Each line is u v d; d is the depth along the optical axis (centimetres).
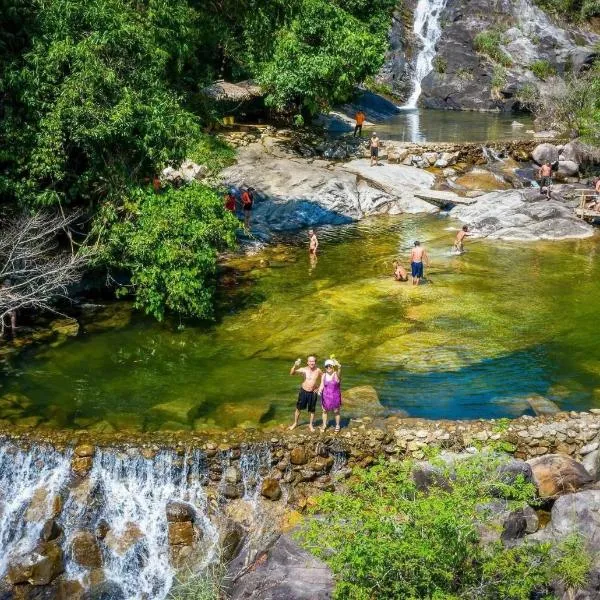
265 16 2916
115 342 1836
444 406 1545
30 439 1416
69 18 1845
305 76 3241
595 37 5391
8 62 1780
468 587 945
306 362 1734
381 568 916
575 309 2009
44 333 1866
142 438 1414
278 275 2284
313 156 3397
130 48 1916
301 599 1067
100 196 1994
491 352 1769
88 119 1798
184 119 1994
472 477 1076
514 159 3569
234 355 1775
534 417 1493
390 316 1969
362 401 1553
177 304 1883
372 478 1099
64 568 1278
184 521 1330
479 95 4916
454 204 3025
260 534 1299
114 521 1345
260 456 1398
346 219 2908
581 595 1026
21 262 1777
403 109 4944
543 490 1322
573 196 3002
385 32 3816
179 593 1198
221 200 1973
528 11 5250
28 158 1806
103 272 2131
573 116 3969
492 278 2245
